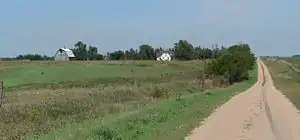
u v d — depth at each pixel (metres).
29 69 69.31
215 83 70.94
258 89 62.97
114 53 143.88
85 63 86.56
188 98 36.72
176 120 23.28
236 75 84.06
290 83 79.88
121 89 40.56
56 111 26.77
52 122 23.16
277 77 103.31
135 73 75.25
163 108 27.78
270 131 20.66
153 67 87.75
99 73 70.44
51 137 16.53
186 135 18.97
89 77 64.75
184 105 31.97
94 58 146.88
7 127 20.81
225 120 25.00
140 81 62.28
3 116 23.31
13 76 61.66
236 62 83.06
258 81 89.31
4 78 59.50
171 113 26.38
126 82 59.12
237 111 30.50
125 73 73.69
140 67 85.12
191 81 63.56
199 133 19.64
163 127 20.16
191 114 26.78
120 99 36.72
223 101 39.56
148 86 47.38
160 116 23.86
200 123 23.34
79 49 146.25
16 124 21.89
